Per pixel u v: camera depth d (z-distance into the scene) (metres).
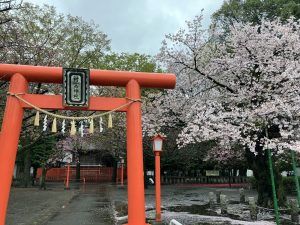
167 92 14.55
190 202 16.86
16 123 5.99
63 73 6.29
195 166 32.97
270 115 10.35
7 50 11.11
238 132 10.43
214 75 13.33
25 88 6.34
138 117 6.49
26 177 28.59
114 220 11.51
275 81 11.15
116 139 28.05
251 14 26.09
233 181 33.62
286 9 23.09
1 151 5.76
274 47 11.90
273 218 11.17
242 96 11.76
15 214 12.71
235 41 12.23
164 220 11.14
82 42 16.23
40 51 12.54
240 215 12.01
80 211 13.79
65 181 36.59
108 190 25.53
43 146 26.72
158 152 11.51
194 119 12.59
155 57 14.01
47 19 14.57
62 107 6.30
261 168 12.99
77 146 32.62
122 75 6.66
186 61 13.63
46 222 11.07
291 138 10.84
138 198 6.07
